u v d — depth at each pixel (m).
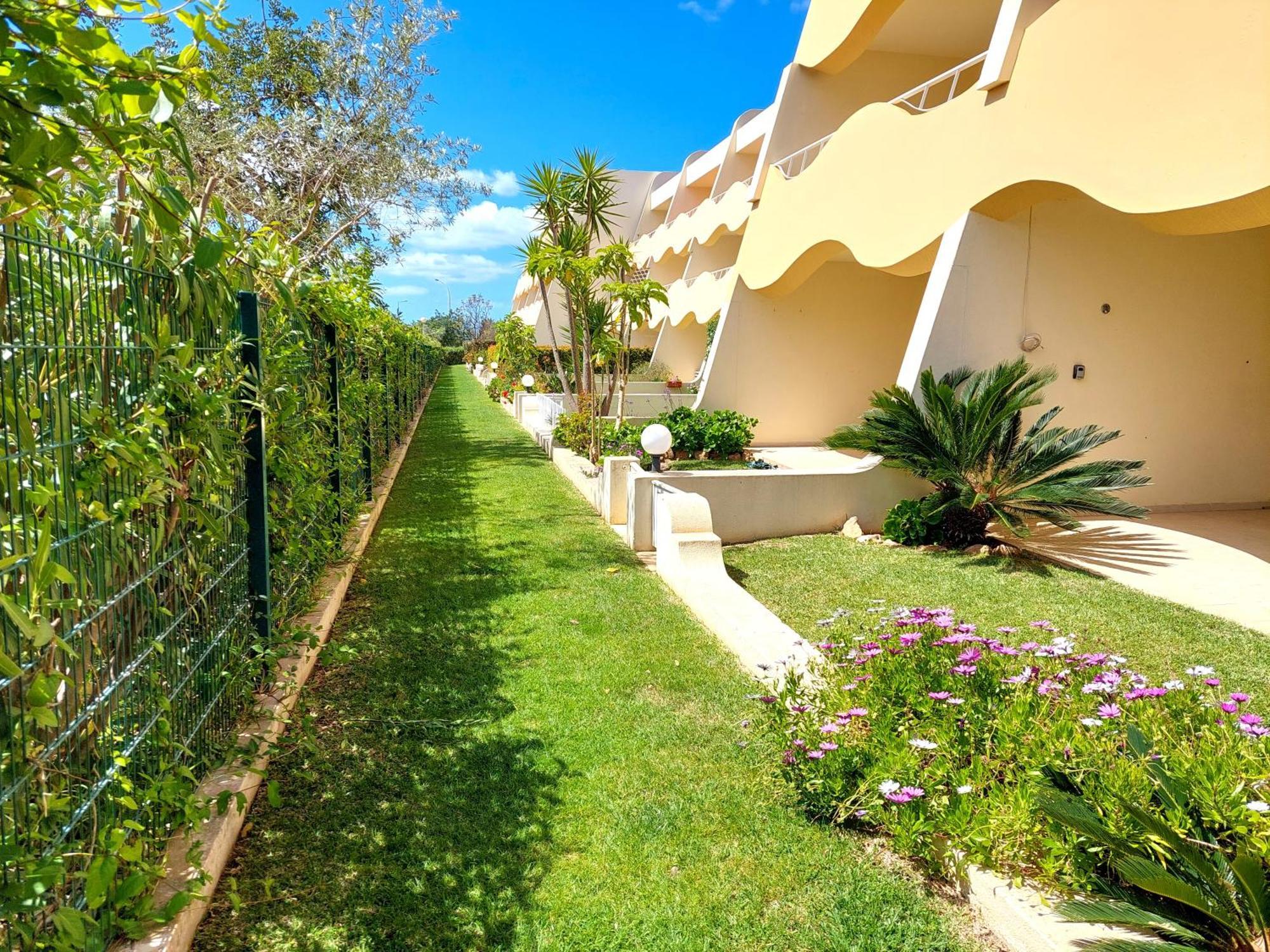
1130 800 2.67
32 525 1.90
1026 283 9.60
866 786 3.21
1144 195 7.53
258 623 4.06
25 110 1.67
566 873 3.02
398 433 15.98
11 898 1.76
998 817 2.81
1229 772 2.63
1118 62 7.69
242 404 3.76
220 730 3.51
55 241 2.40
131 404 2.56
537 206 15.04
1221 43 6.85
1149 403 10.10
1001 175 9.01
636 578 7.17
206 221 3.07
